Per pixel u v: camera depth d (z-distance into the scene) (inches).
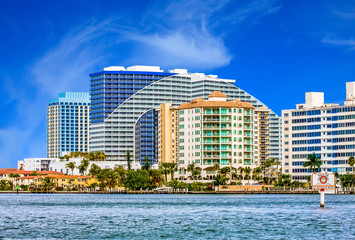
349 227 5693.9
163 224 6166.3
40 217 7037.4
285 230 5526.6
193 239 5088.6
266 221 6318.9
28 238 5123.0
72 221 6515.8
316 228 5639.8
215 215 7140.8
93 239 5093.5
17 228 5816.9
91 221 6515.8
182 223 6250.0
